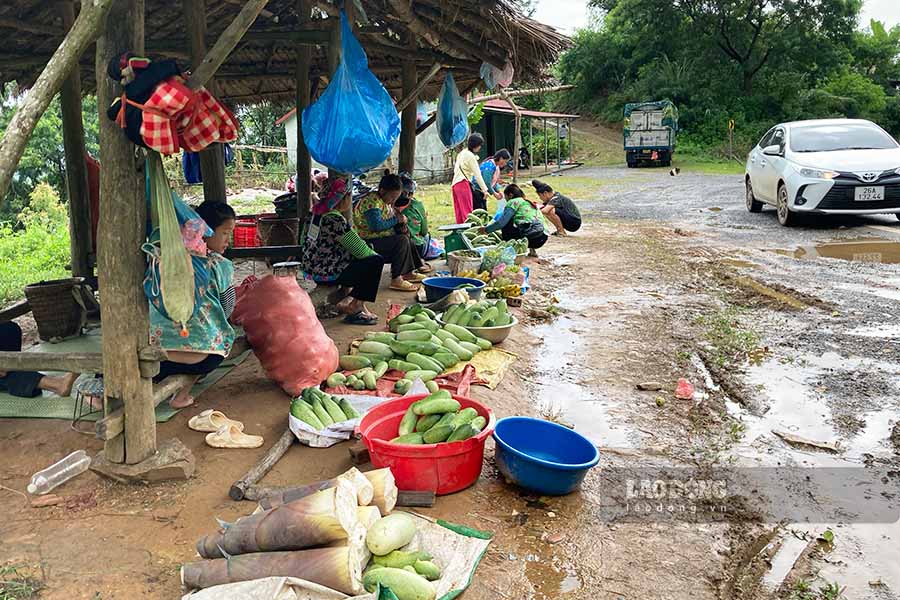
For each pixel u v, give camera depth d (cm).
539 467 347
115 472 363
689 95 4359
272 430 425
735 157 3812
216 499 351
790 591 292
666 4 4538
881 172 1142
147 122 315
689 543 325
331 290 639
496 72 782
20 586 283
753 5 4334
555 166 3544
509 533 328
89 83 933
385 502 311
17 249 1385
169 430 424
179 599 277
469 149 1107
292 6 775
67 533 322
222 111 352
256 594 245
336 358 489
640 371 555
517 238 1002
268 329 464
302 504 271
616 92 4859
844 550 321
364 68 528
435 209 1772
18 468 384
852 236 1112
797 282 823
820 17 4344
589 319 703
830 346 599
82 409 453
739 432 446
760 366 560
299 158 901
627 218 1493
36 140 2422
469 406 396
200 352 414
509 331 599
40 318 597
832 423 455
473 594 283
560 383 533
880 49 5019
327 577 256
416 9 623
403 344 527
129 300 350
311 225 627
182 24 756
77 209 708
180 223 400
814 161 1190
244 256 842
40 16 662
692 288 825
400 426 381
